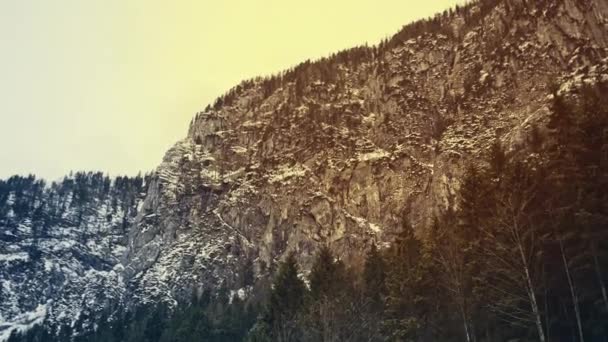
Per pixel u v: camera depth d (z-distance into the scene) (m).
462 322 47.69
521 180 39.91
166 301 138.50
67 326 141.75
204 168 191.75
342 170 156.12
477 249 42.84
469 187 48.31
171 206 185.75
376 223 137.62
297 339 59.44
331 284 58.75
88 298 163.12
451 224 52.69
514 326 42.66
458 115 150.50
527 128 95.62
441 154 139.50
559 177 40.41
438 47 175.88
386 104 171.12
